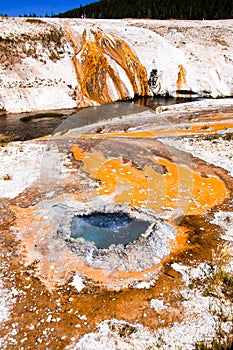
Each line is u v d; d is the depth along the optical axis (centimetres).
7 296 351
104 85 2436
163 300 347
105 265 398
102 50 2653
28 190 624
